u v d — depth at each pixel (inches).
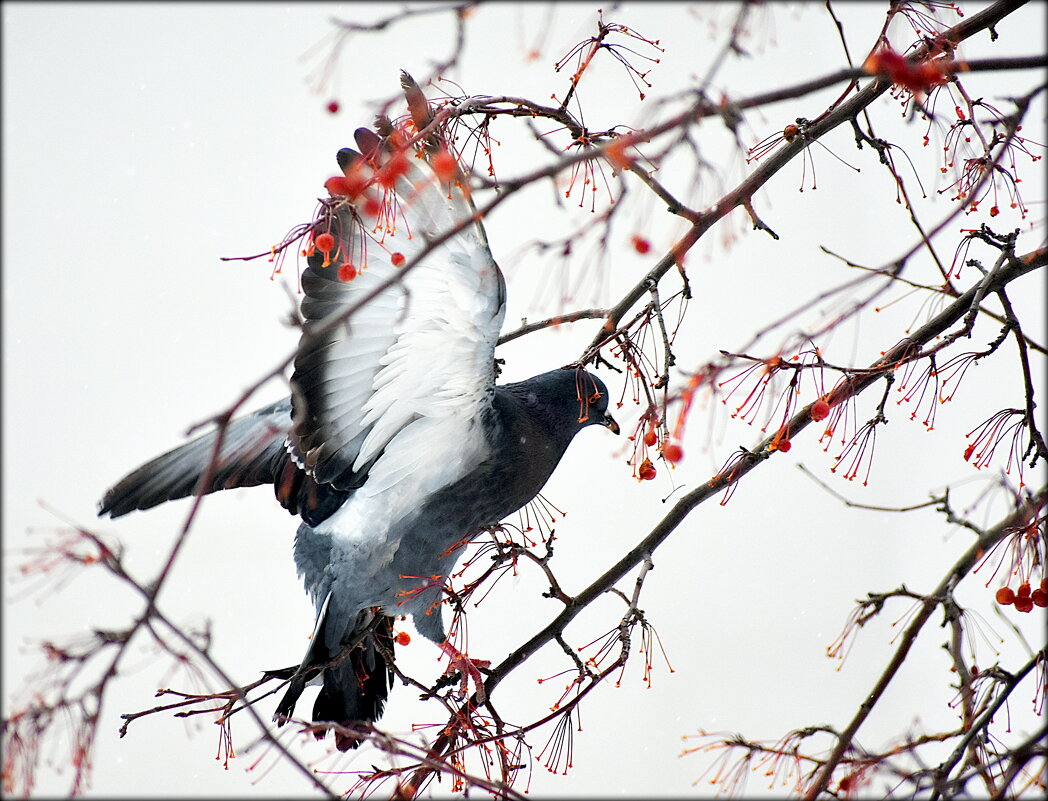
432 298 247.1
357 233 233.5
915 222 184.9
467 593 254.2
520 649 248.5
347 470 271.6
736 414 185.8
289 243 187.8
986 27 201.8
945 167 201.5
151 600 154.8
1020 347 208.4
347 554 282.8
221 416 146.4
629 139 142.6
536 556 250.1
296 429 258.4
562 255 152.7
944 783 204.2
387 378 261.4
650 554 249.1
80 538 152.3
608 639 233.8
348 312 147.2
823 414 198.8
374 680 292.7
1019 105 189.8
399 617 287.3
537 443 289.9
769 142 219.8
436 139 199.5
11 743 154.8
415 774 227.0
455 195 225.5
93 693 157.4
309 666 276.5
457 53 165.8
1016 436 210.8
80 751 156.2
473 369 262.5
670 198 191.8
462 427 274.8
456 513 283.1
